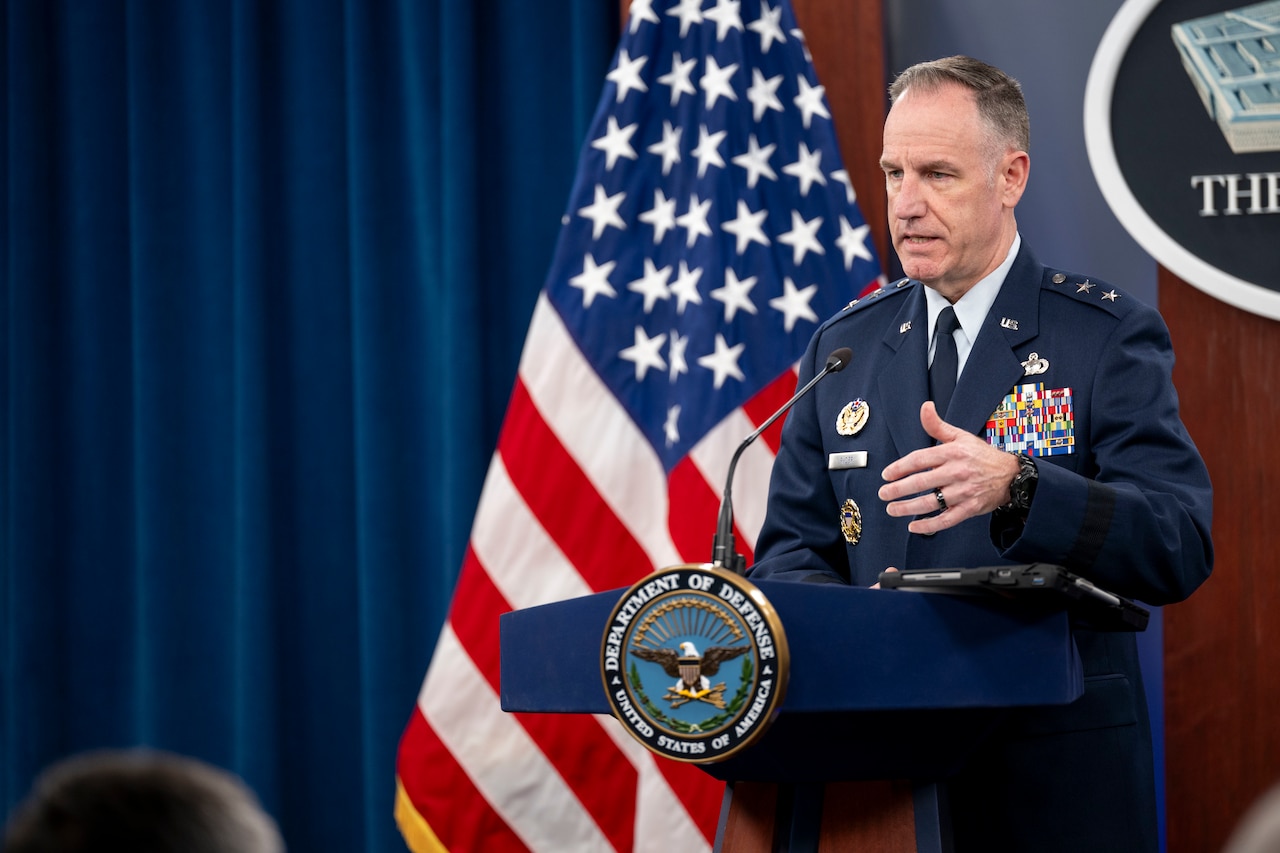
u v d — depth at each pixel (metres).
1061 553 2.64
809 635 2.25
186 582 6.56
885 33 5.92
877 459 3.39
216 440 6.58
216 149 6.62
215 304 6.59
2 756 6.59
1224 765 5.20
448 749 5.63
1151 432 3.05
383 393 6.41
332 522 6.56
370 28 6.50
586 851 5.58
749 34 5.87
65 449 6.72
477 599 5.66
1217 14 5.33
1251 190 5.28
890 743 2.45
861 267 5.58
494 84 6.52
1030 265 3.45
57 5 6.82
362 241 6.43
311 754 6.50
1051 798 2.99
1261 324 5.26
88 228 6.71
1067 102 5.55
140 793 1.10
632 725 2.26
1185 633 5.26
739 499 5.44
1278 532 5.19
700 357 5.55
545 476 5.68
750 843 2.75
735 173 5.72
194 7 6.66
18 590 6.56
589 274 5.78
